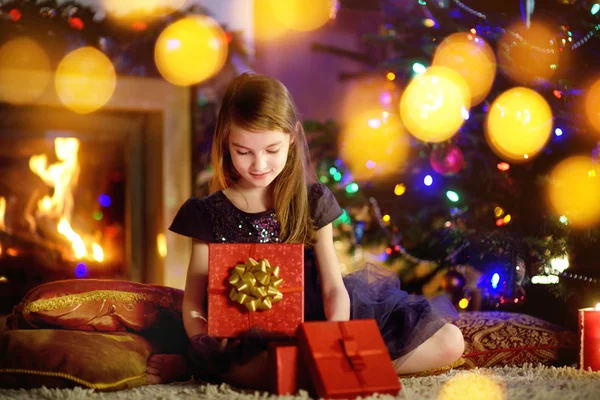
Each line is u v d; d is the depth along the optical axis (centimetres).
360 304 170
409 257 265
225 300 154
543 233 238
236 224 175
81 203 334
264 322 154
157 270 340
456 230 248
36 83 318
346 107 390
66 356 155
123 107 330
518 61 247
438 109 253
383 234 271
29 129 325
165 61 335
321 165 285
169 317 184
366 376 138
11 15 315
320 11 383
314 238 177
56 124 329
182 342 181
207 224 175
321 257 176
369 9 388
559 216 235
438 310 174
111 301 181
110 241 338
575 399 140
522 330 196
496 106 244
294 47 382
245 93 161
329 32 388
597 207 231
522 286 250
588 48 236
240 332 154
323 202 179
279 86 166
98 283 186
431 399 139
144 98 332
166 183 336
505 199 253
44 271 326
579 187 233
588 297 232
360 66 392
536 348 191
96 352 159
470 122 256
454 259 259
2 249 321
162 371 169
